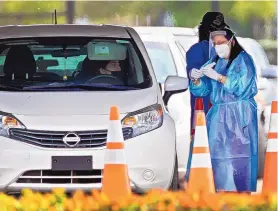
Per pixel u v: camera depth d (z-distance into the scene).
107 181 25.19
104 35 29.83
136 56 29.33
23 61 29.02
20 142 26.50
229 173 29.12
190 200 22.62
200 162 25.72
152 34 37.12
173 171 27.20
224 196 23.45
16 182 26.48
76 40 29.61
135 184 26.61
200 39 29.69
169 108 33.16
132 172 26.58
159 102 27.67
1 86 28.22
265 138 37.28
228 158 29.12
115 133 25.25
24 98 27.41
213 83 29.22
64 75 28.81
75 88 28.20
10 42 29.47
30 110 26.89
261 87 38.19
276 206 22.62
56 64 29.14
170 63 36.19
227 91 29.02
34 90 28.03
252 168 29.17
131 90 28.16
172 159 27.12
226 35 29.09
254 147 29.20
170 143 27.11
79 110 26.95
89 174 26.55
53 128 26.55
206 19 29.45
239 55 29.05
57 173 26.48
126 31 30.33
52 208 22.62
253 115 29.16
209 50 29.34
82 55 29.33
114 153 25.22
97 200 23.16
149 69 29.00
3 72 28.80
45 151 26.41
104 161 25.36
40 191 26.41
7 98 27.38
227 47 29.03
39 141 26.56
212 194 23.45
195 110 28.62
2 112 26.80
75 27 30.33
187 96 33.56
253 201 22.86
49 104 27.14
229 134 29.12
